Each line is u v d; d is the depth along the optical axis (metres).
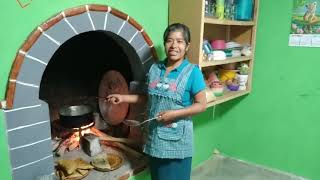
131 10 1.52
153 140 1.41
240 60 2.05
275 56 2.12
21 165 1.22
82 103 2.01
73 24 1.27
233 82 2.21
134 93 1.71
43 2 1.18
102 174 1.51
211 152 2.52
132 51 1.62
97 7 1.33
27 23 1.15
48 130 1.29
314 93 2.01
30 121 1.22
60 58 1.79
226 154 2.52
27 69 1.17
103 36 1.78
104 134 1.91
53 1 1.21
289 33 2.03
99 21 1.37
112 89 1.95
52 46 1.22
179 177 1.47
